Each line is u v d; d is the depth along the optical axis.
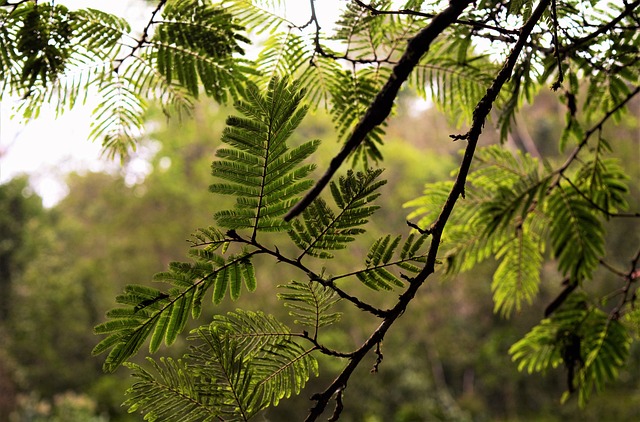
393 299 17.62
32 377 17.58
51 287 18.23
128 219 21.67
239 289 1.24
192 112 1.56
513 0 1.39
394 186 22.39
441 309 21.11
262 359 1.25
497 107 1.79
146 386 1.22
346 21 1.55
